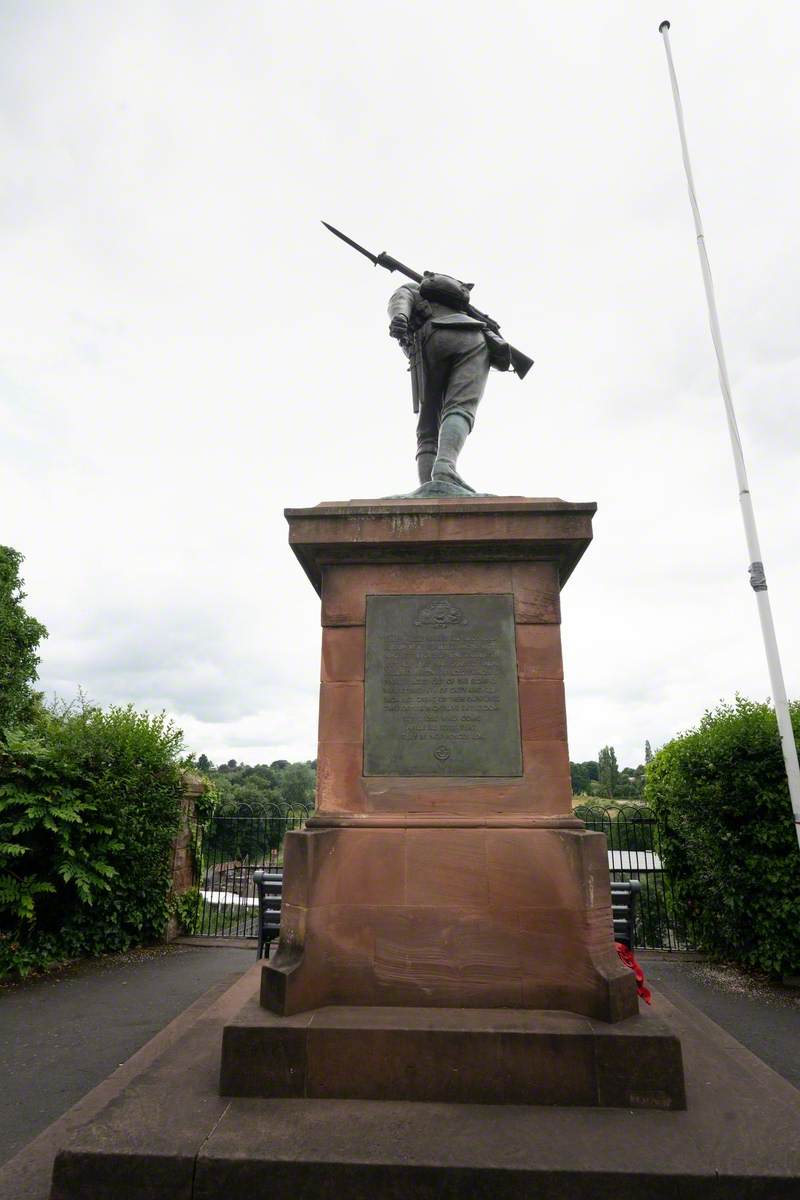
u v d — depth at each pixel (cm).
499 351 634
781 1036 623
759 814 866
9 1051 562
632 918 664
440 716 460
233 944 1003
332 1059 362
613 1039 359
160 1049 467
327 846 426
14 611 2248
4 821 870
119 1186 300
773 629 859
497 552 484
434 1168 297
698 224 1030
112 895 945
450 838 427
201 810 1140
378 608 482
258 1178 298
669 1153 308
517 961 406
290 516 491
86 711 1023
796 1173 294
